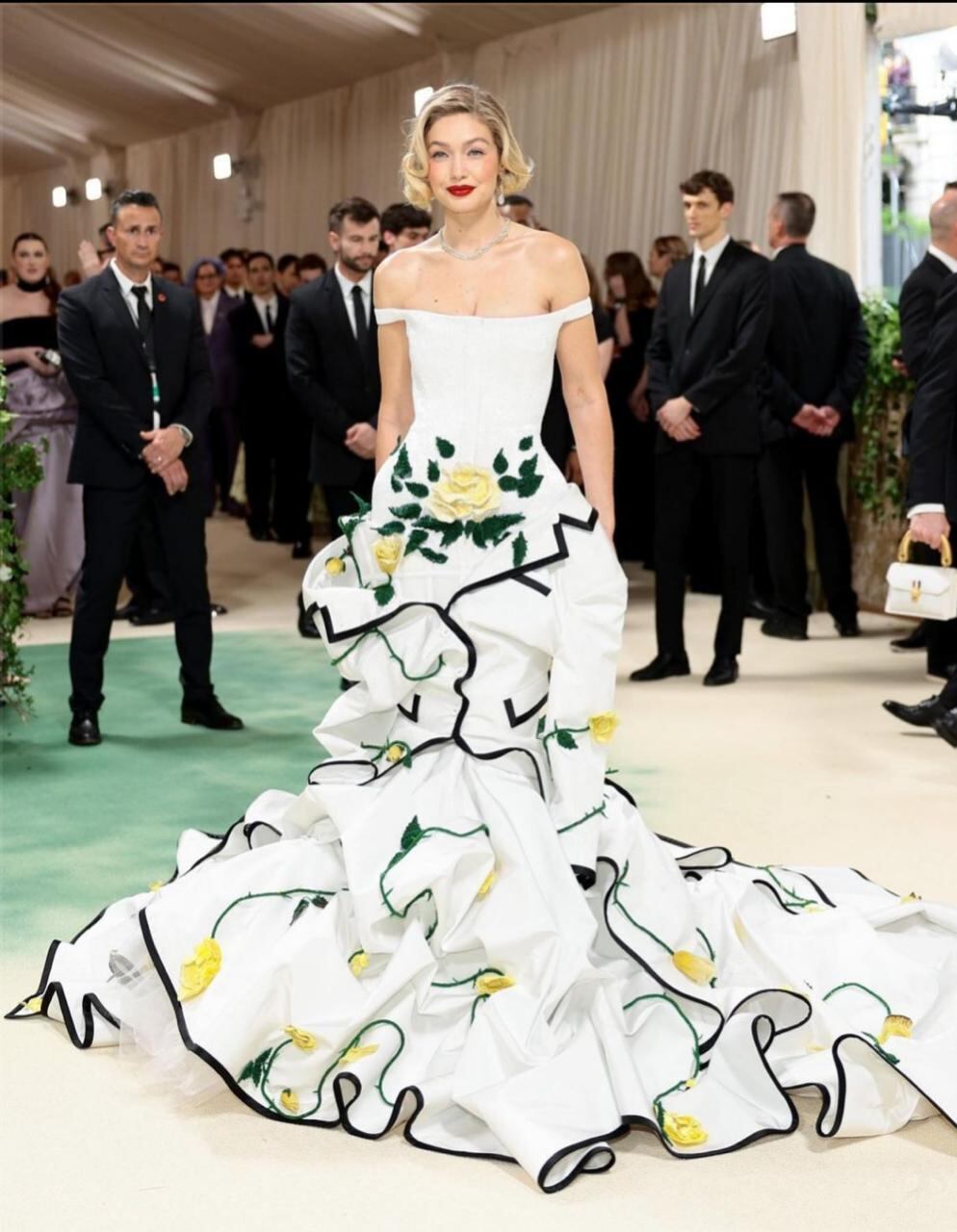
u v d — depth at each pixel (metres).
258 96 14.03
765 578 7.48
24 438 7.19
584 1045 2.49
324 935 2.60
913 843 3.83
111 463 4.81
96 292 4.81
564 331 2.88
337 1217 2.17
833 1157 2.35
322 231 13.59
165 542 5.02
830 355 6.58
